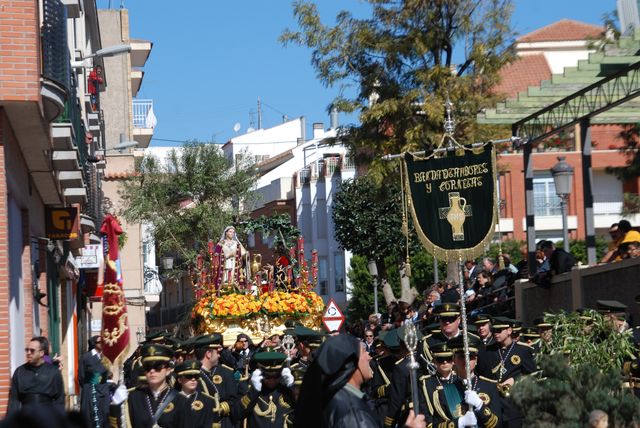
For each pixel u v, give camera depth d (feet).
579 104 62.49
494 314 72.84
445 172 52.80
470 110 105.70
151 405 35.68
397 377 36.40
